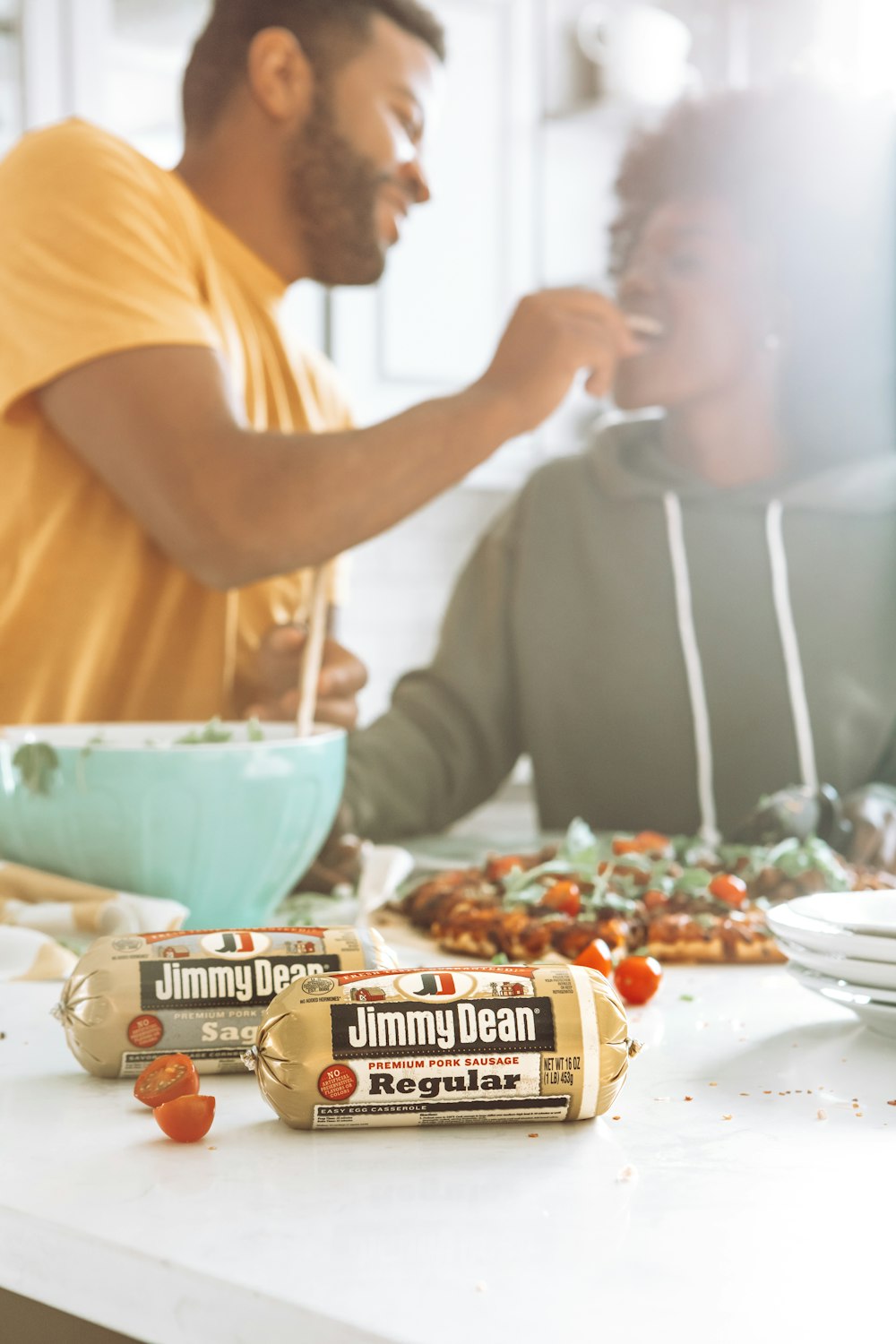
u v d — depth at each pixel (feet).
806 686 4.72
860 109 4.58
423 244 7.96
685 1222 1.38
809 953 2.04
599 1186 1.48
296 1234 1.35
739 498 4.82
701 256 4.55
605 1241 1.33
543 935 2.58
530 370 3.57
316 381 4.61
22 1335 1.52
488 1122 1.69
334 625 4.58
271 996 1.88
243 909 2.92
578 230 8.54
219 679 4.07
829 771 4.68
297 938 1.94
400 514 3.47
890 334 4.72
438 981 1.68
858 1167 1.55
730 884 2.85
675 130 4.71
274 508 3.32
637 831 4.89
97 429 3.46
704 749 4.77
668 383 4.60
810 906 2.13
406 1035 1.64
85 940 2.63
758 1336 1.12
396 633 9.16
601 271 8.63
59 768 2.72
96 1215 1.40
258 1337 1.21
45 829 2.78
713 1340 1.11
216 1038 1.87
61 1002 1.89
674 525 4.88
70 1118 1.73
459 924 2.71
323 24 3.97
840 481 4.78
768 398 4.83
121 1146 1.63
